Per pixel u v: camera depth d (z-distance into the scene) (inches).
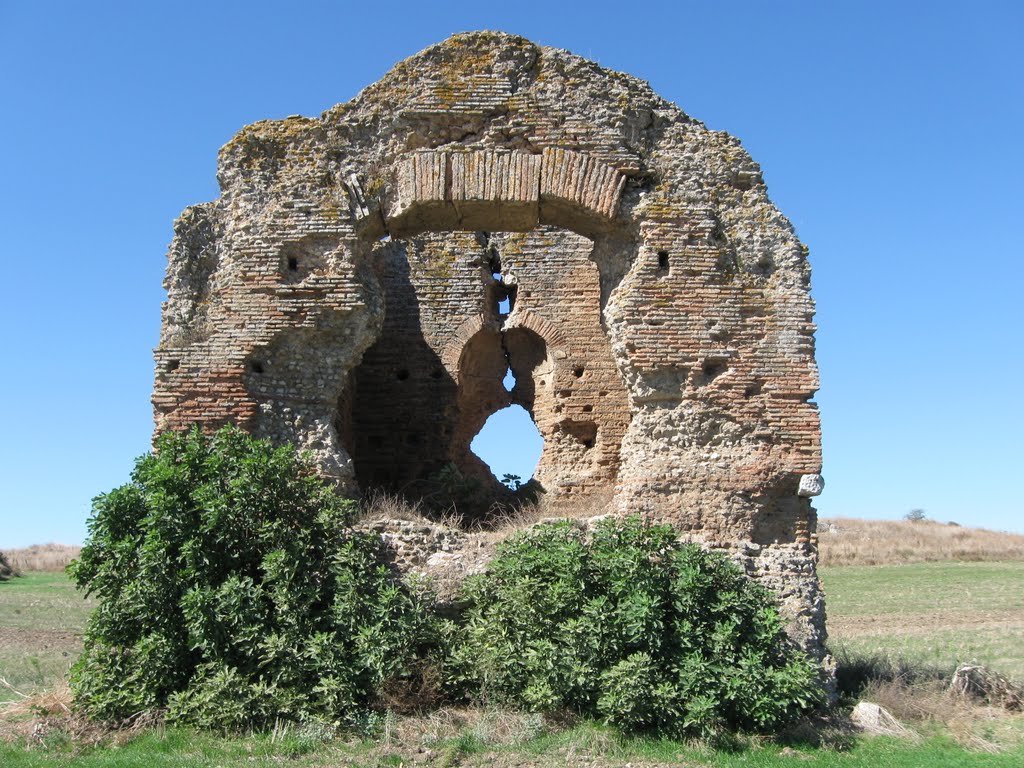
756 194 549.3
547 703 414.3
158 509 433.7
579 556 432.8
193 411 516.1
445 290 807.7
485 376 844.0
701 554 440.1
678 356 525.0
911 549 1915.6
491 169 541.0
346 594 434.6
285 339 530.6
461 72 552.1
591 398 799.1
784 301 536.7
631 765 368.5
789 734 417.7
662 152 549.6
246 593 424.8
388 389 791.1
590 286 814.5
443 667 439.5
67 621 949.8
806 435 525.0
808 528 522.0
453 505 679.1
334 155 546.3
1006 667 639.8
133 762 359.9
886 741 426.3
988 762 389.7
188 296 538.9
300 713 405.4
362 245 551.5
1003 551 1898.4
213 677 417.1
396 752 379.9
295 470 474.3
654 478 514.9
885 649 732.0
